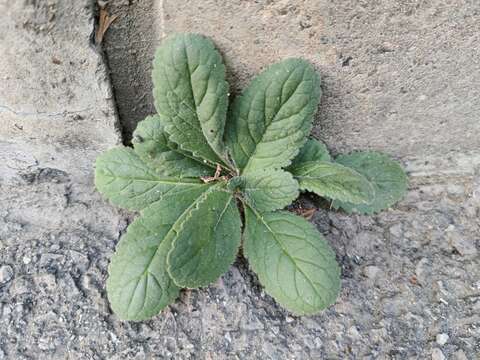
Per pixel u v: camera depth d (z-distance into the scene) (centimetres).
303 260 18
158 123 20
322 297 18
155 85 19
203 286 19
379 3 18
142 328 19
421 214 23
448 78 21
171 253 17
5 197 23
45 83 19
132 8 19
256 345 19
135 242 19
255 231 20
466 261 21
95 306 20
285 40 19
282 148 20
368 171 22
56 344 19
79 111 21
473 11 19
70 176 23
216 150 20
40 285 20
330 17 19
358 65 20
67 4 17
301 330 19
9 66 19
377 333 20
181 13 19
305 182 20
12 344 19
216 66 19
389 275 21
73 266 20
